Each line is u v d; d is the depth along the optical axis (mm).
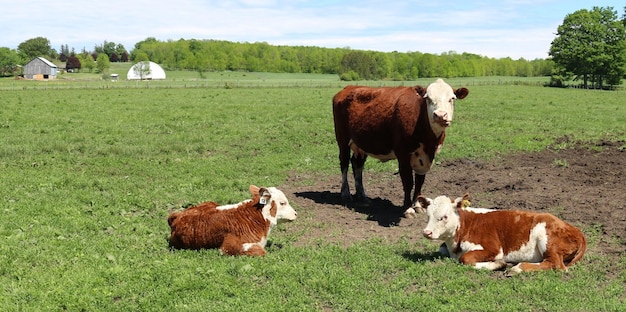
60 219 10531
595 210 11617
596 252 9102
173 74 145000
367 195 14008
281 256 8773
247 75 140875
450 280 7730
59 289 7250
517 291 7371
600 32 80625
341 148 13492
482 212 8500
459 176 15648
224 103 38094
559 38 82750
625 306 6867
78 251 8805
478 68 149000
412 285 7723
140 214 11273
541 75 155250
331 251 9070
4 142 19719
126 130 24016
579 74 82938
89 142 20391
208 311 6785
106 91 53531
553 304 7020
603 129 25031
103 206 11672
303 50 174250
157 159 17562
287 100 41219
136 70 121312
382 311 6840
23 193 12547
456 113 31562
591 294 7273
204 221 8812
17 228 9930
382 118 12008
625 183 14188
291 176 15969
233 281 7609
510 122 27391
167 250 8992
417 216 11672
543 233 7938
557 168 16391
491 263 8195
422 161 11727
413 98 11461
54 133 22781
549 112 32906
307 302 7141
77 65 166250
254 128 24766
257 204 8914
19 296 7062
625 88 78938
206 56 166875
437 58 136375
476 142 20906
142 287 7406
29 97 43562
